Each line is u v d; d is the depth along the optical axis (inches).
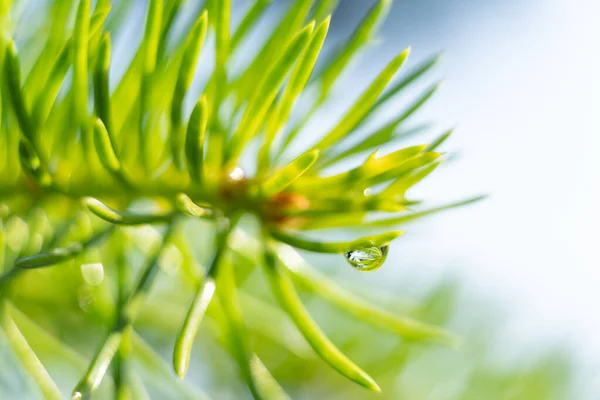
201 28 5.6
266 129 6.1
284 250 6.4
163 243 6.0
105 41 5.7
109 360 5.7
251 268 7.1
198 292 5.8
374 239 5.7
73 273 6.7
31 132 5.8
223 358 7.2
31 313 6.8
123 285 6.4
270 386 6.1
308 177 6.1
